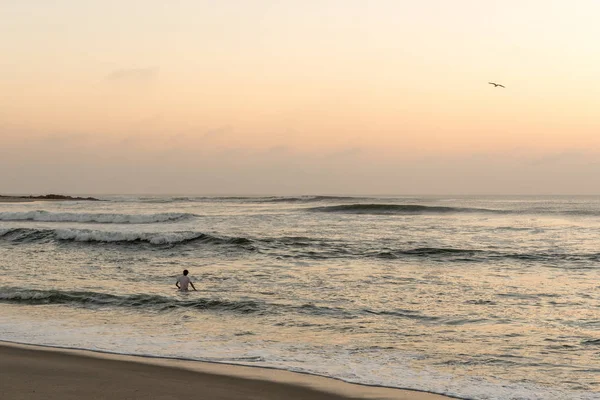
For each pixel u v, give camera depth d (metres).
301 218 47.22
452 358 9.69
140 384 7.94
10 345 10.30
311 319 12.84
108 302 14.62
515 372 8.90
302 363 9.29
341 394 7.68
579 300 14.95
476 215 54.34
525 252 25.23
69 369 8.64
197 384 8.00
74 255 24.89
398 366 9.17
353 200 100.25
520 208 72.88
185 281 16.52
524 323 12.41
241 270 20.30
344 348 10.35
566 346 10.51
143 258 23.86
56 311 13.77
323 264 21.73
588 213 57.19
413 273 19.62
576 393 7.88
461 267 21.08
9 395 7.29
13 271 20.31
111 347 10.25
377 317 13.02
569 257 23.44
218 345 10.52
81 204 83.25
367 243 28.61
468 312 13.52
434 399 7.56
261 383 8.10
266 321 12.69
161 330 11.81
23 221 43.84
